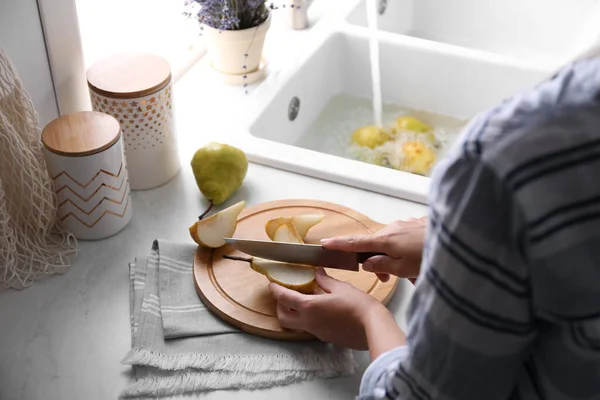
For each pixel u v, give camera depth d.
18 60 1.00
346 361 0.83
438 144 1.45
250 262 0.90
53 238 1.00
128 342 0.87
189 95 1.31
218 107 1.28
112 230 1.01
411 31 1.87
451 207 0.46
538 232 0.43
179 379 0.81
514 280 0.46
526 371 0.53
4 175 0.92
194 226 0.94
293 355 0.84
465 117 1.50
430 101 1.51
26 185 0.93
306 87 1.42
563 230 0.42
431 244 0.49
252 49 1.31
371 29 1.48
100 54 1.29
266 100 1.28
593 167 0.42
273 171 1.14
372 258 0.85
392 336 0.73
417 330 0.51
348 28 1.49
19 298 0.92
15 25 0.97
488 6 1.80
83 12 1.22
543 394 0.52
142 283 0.93
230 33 1.27
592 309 0.45
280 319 0.85
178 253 0.96
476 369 0.50
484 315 0.47
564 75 0.43
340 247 0.86
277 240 0.94
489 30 1.83
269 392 0.81
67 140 0.93
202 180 1.05
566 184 0.42
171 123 1.07
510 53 1.83
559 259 0.43
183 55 1.42
